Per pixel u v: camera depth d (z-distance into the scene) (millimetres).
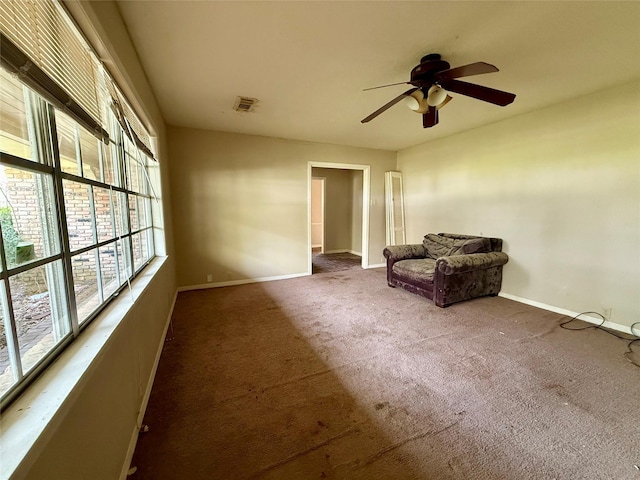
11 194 797
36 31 885
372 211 5562
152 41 1896
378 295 3898
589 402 1753
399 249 4285
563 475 1285
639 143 2580
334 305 3504
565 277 3152
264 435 1512
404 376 2031
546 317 3088
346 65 2258
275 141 4523
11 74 696
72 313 1086
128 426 1377
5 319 754
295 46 1996
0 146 746
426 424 1588
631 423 1584
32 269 873
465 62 2230
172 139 3871
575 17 1698
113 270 1625
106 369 1110
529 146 3402
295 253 4863
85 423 917
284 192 4668
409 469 1316
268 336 2668
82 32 1171
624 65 2287
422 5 1593
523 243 3531
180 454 1390
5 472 544
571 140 3023
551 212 3236
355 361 2232
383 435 1512
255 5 1580
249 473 1293
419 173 5133
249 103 3018
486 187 3939
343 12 1644
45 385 817
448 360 2236
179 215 4000
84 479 895
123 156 1874
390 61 2201
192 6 1576
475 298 3682
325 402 1769
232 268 4402
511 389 1879
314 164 4879
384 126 3910
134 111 2180
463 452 1408
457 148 4348
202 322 2990
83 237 1253
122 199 1848
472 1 1562
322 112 3328
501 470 1311
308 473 1295
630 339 2568
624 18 1702
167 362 2221
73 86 1142
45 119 969
